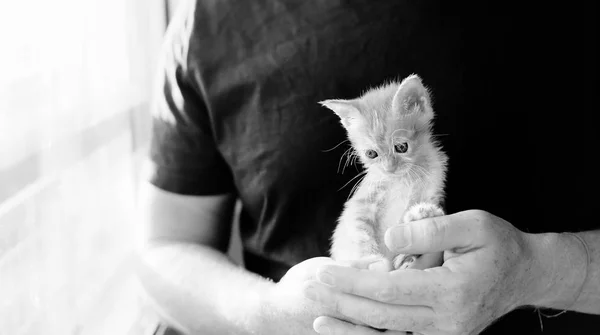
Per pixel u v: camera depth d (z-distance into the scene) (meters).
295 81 0.57
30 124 0.53
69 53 0.59
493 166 0.56
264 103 0.58
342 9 0.56
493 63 0.54
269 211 0.60
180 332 0.63
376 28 0.56
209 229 0.66
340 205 0.58
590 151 0.56
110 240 0.71
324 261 0.54
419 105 0.54
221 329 0.58
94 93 0.66
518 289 0.52
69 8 0.59
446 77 0.55
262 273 0.64
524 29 0.54
